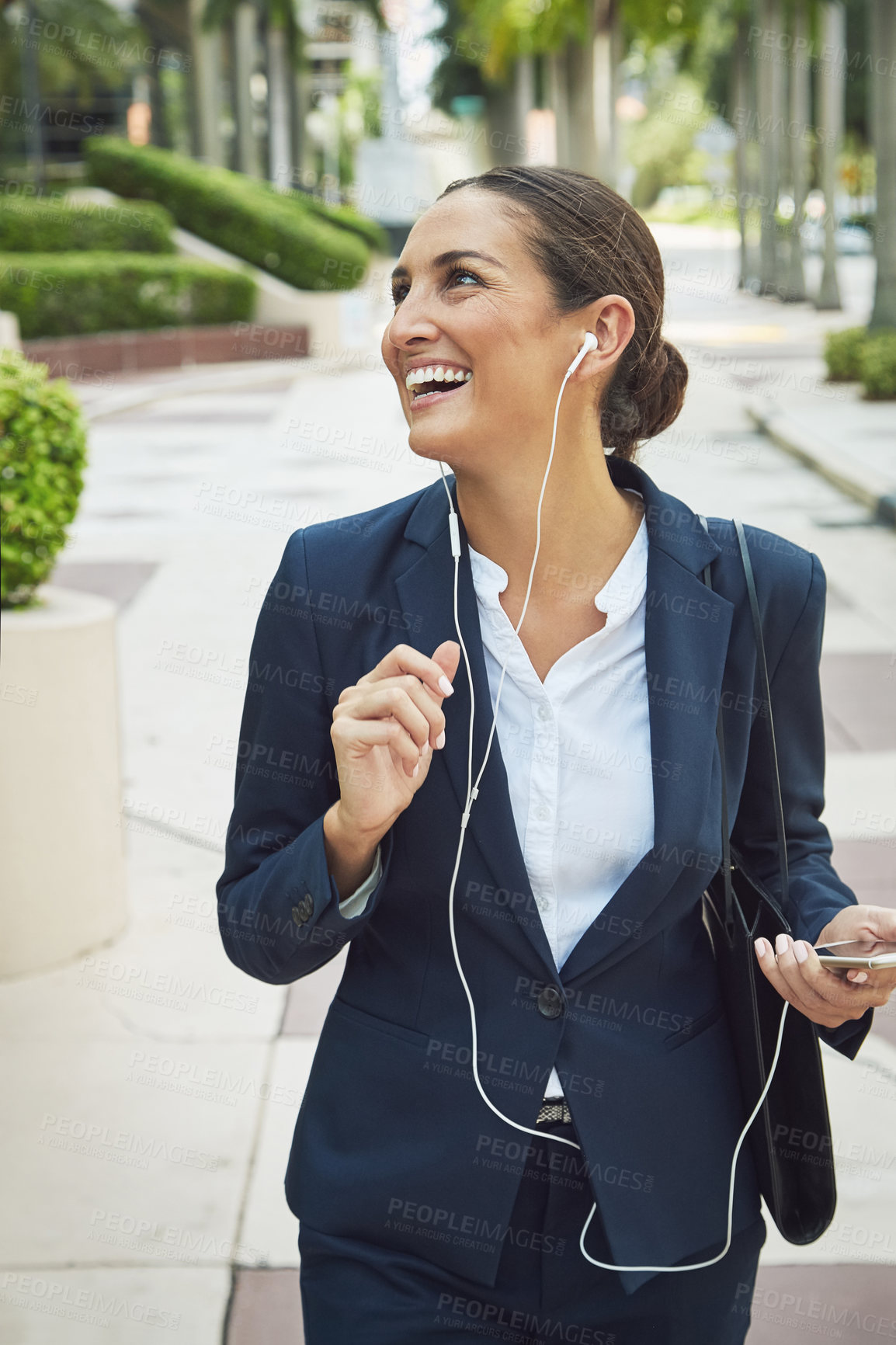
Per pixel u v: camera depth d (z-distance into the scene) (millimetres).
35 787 3785
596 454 1424
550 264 1315
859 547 9109
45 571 3875
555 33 34562
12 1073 3369
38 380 3732
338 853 1348
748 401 16078
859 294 35094
